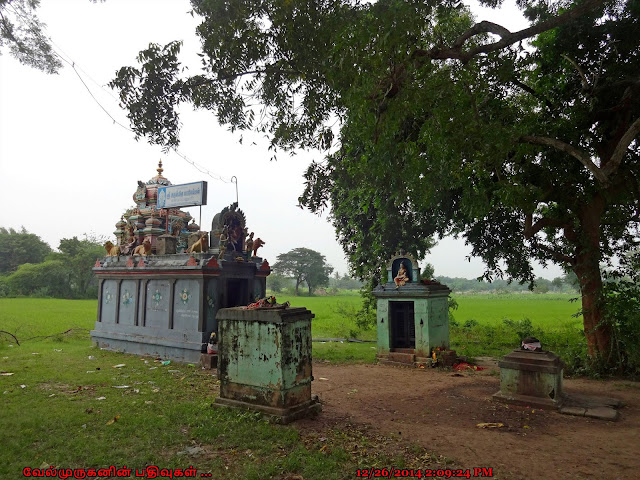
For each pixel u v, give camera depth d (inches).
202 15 350.9
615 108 410.0
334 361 473.7
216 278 438.9
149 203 559.2
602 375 404.5
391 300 479.8
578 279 453.1
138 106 365.4
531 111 458.0
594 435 231.9
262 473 169.0
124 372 371.9
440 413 272.1
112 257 530.6
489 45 289.6
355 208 666.2
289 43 348.2
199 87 388.8
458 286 5590.6
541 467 186.5
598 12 386.3
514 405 292.2
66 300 1883.6
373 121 287.0
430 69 284.8
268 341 247.0
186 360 421.4
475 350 564.1
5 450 187.3
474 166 357.7
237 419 234.1
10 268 2869.1
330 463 180.1
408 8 244.8
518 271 542.0
